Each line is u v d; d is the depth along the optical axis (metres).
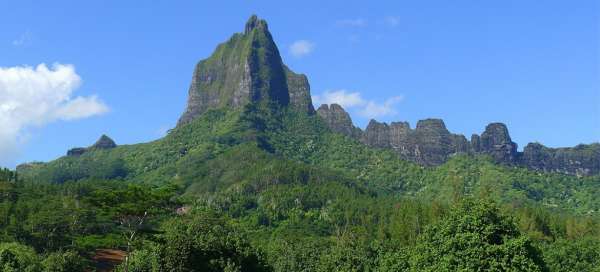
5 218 164.25
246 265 86.62
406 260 108.94
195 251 79.19
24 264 122.25
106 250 153.62
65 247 144.75
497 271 71.69
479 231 75.19
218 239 84.19
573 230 197.88
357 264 124.06
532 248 74.69
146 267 85.88
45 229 155.38
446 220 80.94
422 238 88.94
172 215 119.19
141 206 98.62
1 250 123.69
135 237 96.06
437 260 78.75
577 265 124.19
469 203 79.62
